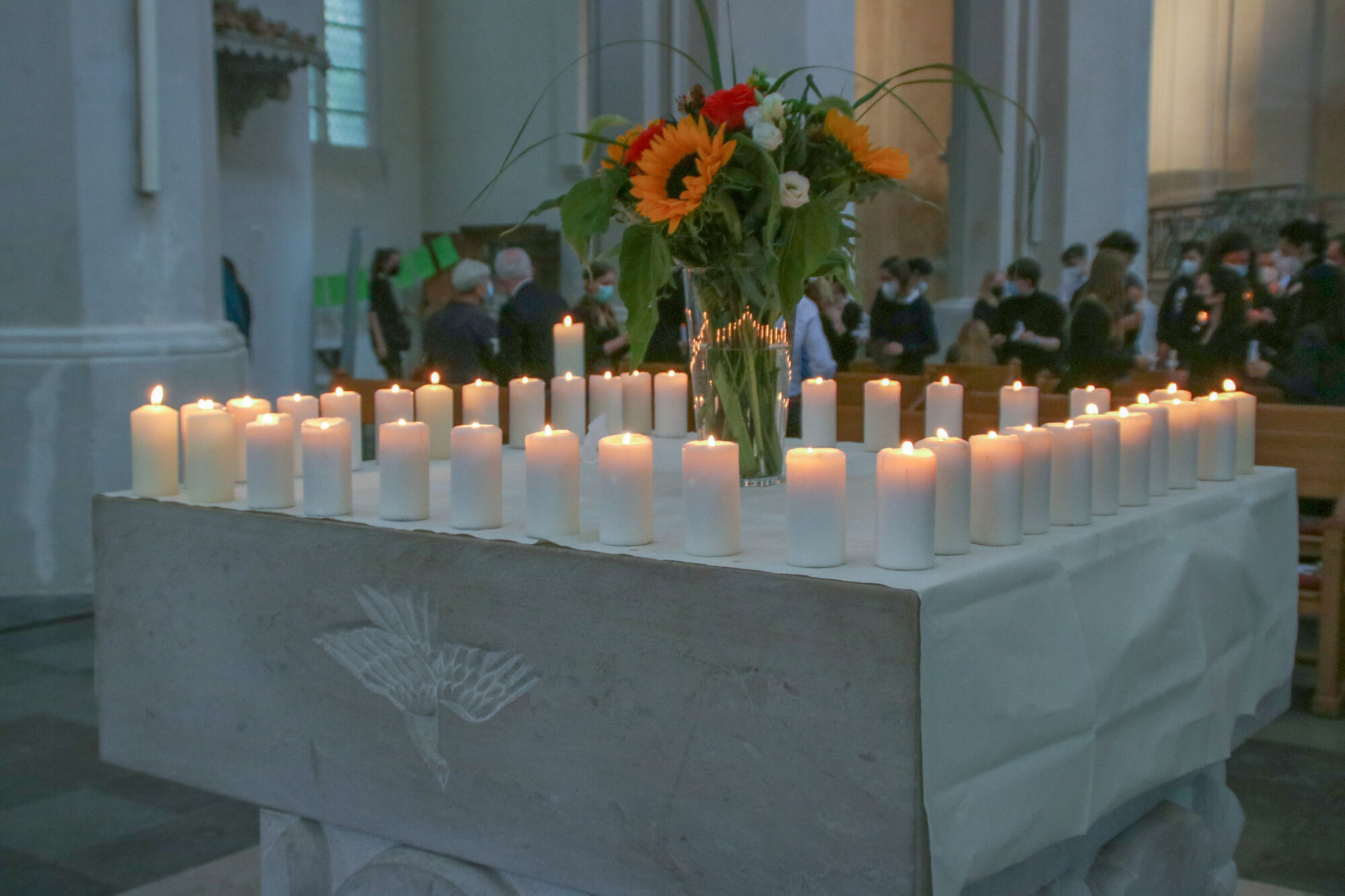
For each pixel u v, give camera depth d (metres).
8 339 5.84
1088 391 2.64
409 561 1.82
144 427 2.13
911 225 15.37
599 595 1.64
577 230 2.15
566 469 1.77
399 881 1.95
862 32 15.59
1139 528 1.96
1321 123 17.91
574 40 14.27
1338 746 4.05
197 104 6.23
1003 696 1.57
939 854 1.44
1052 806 1.67
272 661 1.98
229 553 2.01
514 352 6.05
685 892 1.60
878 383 2.78
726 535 1.64
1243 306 6.89
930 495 1.54
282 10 10.97
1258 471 2.54
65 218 5.80
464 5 15.12
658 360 5.36
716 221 2.12
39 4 5.70
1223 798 2.50
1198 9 18.80
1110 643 1.83
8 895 3.00
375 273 10.63
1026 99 12.00
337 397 2.44
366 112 15.10
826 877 1.48
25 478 5.89
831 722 1.47
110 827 3.43
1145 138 12.19
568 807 1.70
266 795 2.02
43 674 4.77
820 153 2.11
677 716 1.59
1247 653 2.28
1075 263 9.03
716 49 2.15
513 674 1.73
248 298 9.41
